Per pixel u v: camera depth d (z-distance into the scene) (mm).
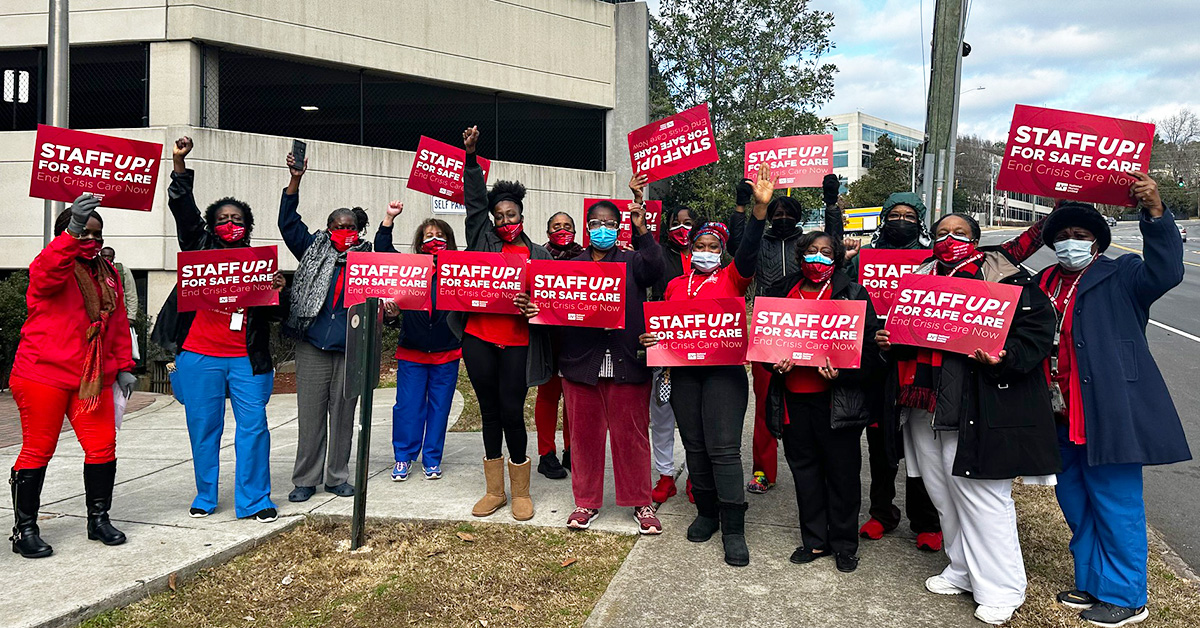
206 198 12031
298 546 4449
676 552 4363
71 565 3998
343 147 13258
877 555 4363
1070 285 3725
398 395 5723
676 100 19625
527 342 4766
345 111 13672
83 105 12359
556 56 15500
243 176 12352
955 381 3580
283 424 8430
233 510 4969
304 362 5137
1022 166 3852
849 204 55781
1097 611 3566
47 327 4129
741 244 4488
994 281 3672
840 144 89750
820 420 4109
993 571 3551
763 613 3650
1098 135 3684
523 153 15562
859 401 4008
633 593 3842
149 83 12117
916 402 3732
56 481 5766
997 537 3545
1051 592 3846
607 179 16031
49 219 10633
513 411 4770
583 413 4648
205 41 12109
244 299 4648
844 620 3586
